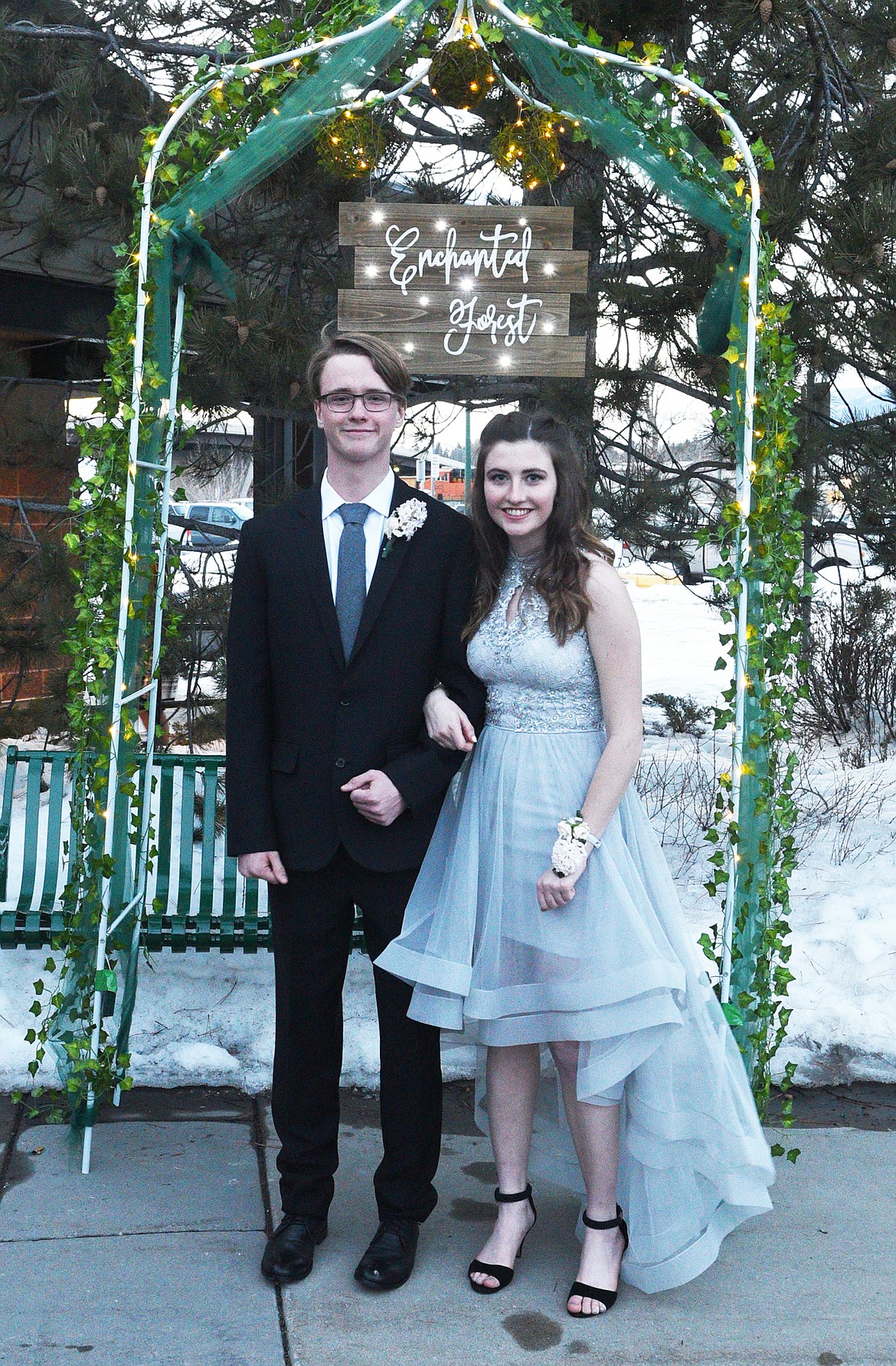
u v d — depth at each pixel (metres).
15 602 5.84
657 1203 2.69
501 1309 2.63
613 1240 2.71
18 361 6.41
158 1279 2.70
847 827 5.98
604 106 3.19
